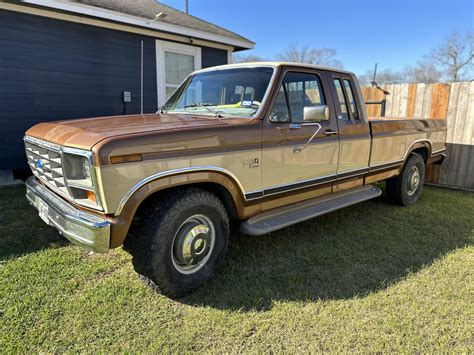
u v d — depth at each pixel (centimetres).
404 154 495
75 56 705
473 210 507
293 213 357
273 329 237
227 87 358
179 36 866
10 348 213
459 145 646
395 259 343
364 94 781
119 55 770
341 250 363
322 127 363
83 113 736
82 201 242
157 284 262
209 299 273
